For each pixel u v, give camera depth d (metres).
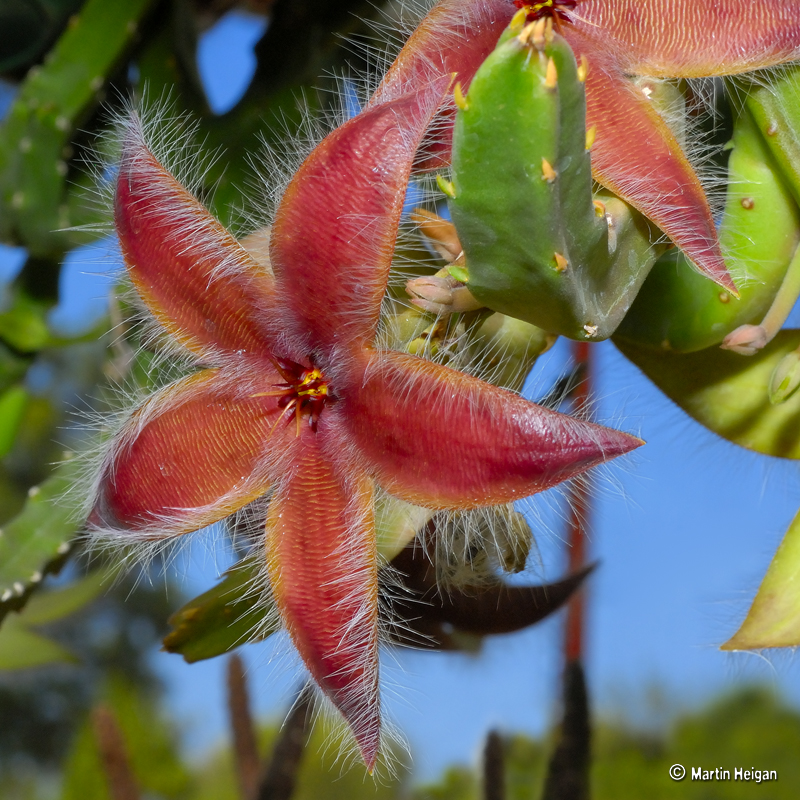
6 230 0.43
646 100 0.32
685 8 0.33
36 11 0.45
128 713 0.70
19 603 0.41
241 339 0.34
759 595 0.34
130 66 0.44
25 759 0.86
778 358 0.37
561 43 0.29
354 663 0.33
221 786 0.67
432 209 0.37
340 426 0.34
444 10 0.33
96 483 0.35
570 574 0.39
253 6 0.45
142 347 0.36
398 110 0.32
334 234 0.32
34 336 0.45
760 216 0.35
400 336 0.34
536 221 0.30
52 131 0.42
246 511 0.36
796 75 0.34
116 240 0.35
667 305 0.36
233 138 0.42
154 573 0.38
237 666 0.42
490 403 0.32
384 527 0.35
